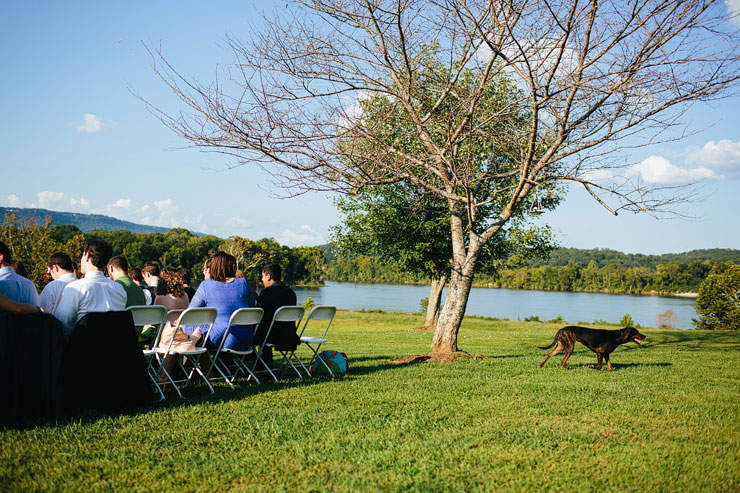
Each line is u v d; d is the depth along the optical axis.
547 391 6.83
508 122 9.60
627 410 5.87
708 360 11.69
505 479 3.72
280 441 4.41
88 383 4.95
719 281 54.03
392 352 13.07
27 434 4.23
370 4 8.26
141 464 3.80
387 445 4.38
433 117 9.93
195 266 119.31
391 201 19.20
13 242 52.16
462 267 10.76
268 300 7.47
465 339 19.53
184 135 7.56
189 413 5.13
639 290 127.50
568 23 7.29
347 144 8.27
